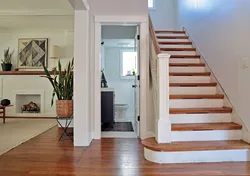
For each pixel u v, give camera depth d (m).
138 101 4.18
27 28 6.86
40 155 2.99
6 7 5.19
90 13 3.84
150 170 2.48
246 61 3.00
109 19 4.01
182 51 5.14
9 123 5.69
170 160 2.74
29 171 2.43
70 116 4.14
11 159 2.82
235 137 3.12
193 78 4.29
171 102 3.70
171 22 7.35
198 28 5.01
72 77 4.19
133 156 2.97
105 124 5.33
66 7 5.22
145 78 3.99
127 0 4.03
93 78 4.01
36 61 7.00
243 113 3.10
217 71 3.98
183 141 3.04
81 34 3.49
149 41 4.11
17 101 6.93
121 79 7.24
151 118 3.98
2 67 6.89
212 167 2.57
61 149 3.29
